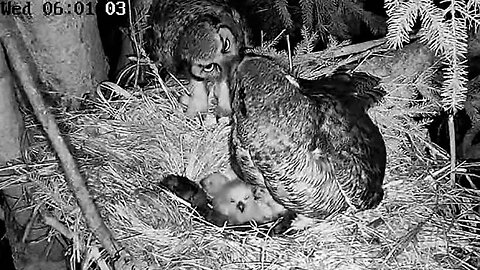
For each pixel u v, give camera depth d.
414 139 2.66
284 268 2.30
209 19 2.63
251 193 2.46
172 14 2.70
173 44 2.68
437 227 2.40
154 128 2.69
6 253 2.86
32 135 2.50
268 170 2.25
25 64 1.94
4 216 2.53
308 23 2.93
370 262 2.31
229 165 2.61
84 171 2.44
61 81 2.55
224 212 2.46
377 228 2.40
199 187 2.53
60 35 2.46
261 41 2.87
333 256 2.33
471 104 2.85
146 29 2.83
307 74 2.74
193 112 2.73
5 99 2.30
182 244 2.33
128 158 2.60
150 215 2.38
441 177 2.54
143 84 2.89
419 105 2.70
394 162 2.55
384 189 2.48
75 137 2.58
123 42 2.93
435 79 2.74
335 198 2.32
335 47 2.82
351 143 2.33
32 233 2.47
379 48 2.80
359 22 3.05
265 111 2.22
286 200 2.30
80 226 2.33
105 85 2.68
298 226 2.41
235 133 2.33
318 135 2.27
